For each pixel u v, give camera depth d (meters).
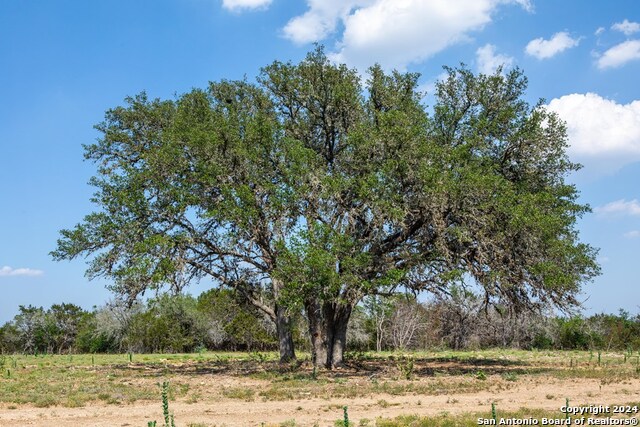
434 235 24.19
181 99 27.17
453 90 26.42
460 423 12.50
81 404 16.28
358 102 26.23
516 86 26.19
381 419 13.23
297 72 27.33
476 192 22.00
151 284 24.62
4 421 13.70
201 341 59.94
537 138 24.70
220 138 24.84
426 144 22.69
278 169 25.06
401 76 26.78
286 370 26.17
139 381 22.78
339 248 22.09
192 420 13.77
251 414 14.57
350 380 21.98
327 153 27.81
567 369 25.80
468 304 35.09
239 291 28.25
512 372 24.53
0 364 28.98
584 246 24.33
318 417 14.06
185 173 25.25
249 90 28.89
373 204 23.00
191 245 25.83
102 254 25.70
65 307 70.25
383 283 21.95
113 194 25.25
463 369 26.44
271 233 25.52
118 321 61.12
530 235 22.23
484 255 22.94
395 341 54.28
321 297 21.97
